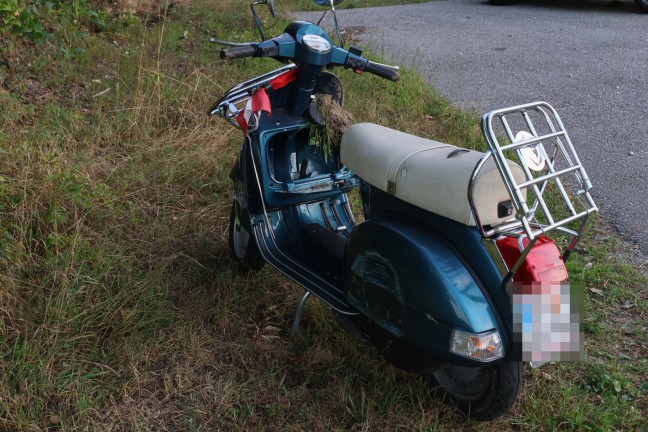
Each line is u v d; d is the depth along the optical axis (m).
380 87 6.00
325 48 3.05
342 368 2.98
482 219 2.26
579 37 8.48
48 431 2.62
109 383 2.83
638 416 2.80
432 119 5.68
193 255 3.72
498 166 2.12
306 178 3.30
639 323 3.40
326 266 3.19
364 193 3.32
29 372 2.76
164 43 6.62
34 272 3.32
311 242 3.27
